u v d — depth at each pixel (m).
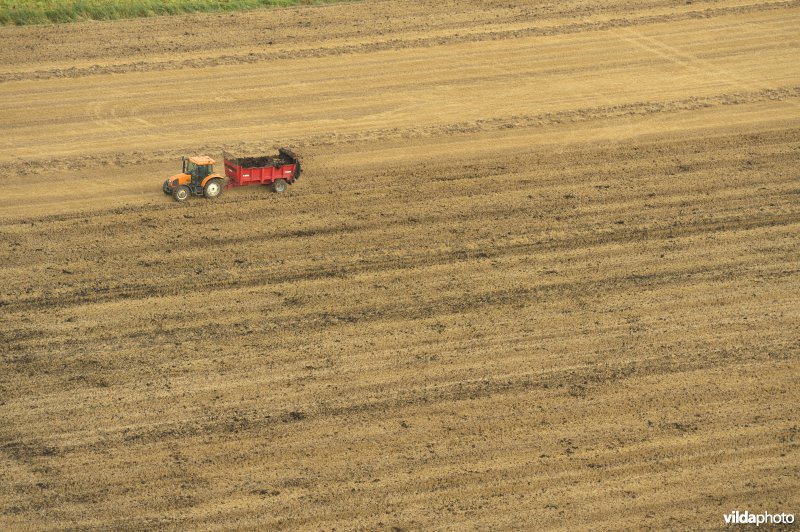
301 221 127.25
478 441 93.44
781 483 89.44
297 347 105.00
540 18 187.00
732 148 145.75
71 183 134.38
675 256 120.88
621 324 109.00
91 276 115.81
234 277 116.12
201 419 95.44
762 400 98.38
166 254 120.06
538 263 119.31
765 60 172.62
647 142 147.12
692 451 92.44
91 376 100.44
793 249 122.50
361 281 115.81
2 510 85.56
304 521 85.12
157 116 151.38
